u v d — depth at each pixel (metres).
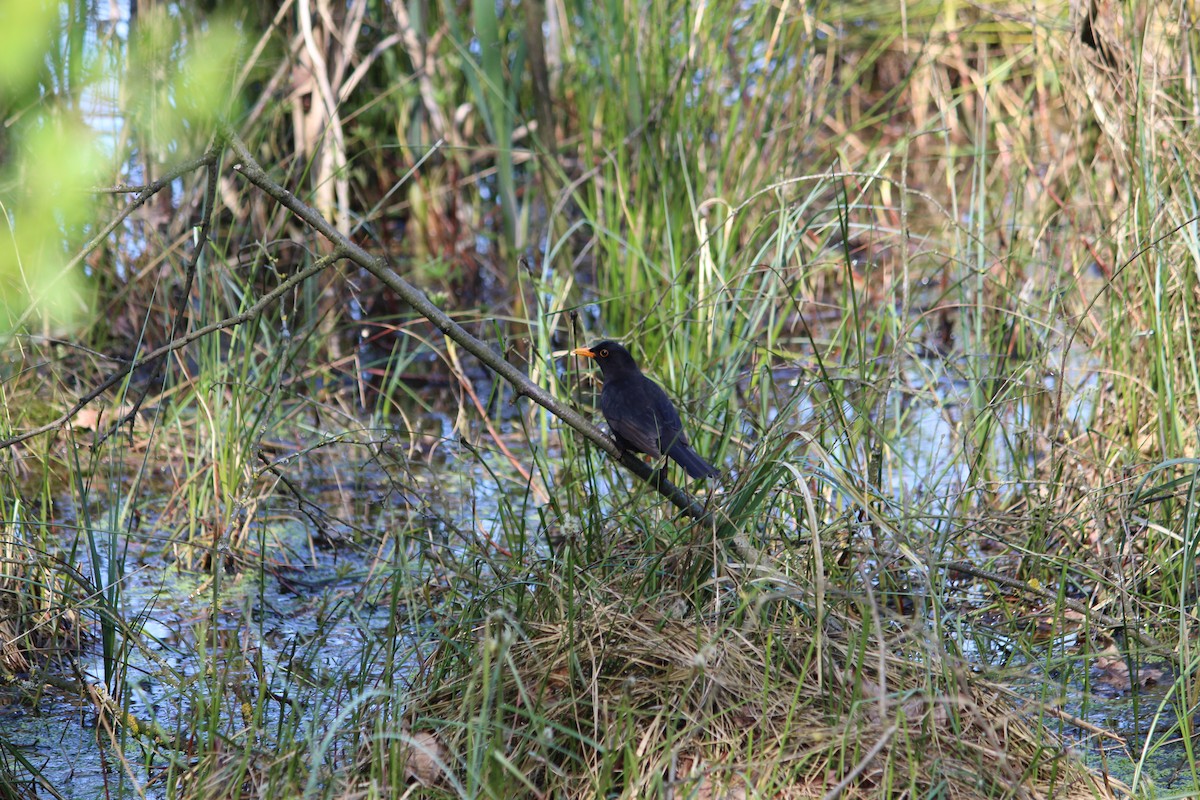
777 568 8.02
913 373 14.34
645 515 9.07
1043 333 12.04
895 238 14.31
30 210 3.87
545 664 7.04
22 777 7.00
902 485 9.51
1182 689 7.07
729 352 11.15
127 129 8.96
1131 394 10.27
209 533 10.82
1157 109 10.48
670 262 13.79
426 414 14.93
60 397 12.88
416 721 6.82
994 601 9.55
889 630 7.91
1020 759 6.70
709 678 6.63
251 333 12.07
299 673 8.01
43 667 8.32
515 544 10.30
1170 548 9.37
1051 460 10.45
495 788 6.03
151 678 8.34
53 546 10.12
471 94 20.48
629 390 8.57
